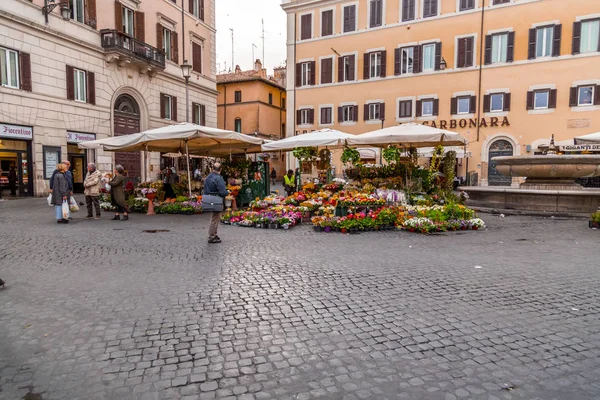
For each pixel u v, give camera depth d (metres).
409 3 31.88
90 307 4.56
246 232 9.99
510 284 5.43
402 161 15.95
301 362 3.30
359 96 34.12
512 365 3.25
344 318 4.24
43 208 15.38
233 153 20.30
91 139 23.52
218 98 47.72
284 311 4.44
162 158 29.30
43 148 20.61
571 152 24.77
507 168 15.30
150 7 27.72
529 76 28.03
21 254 7.29
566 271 6.12
